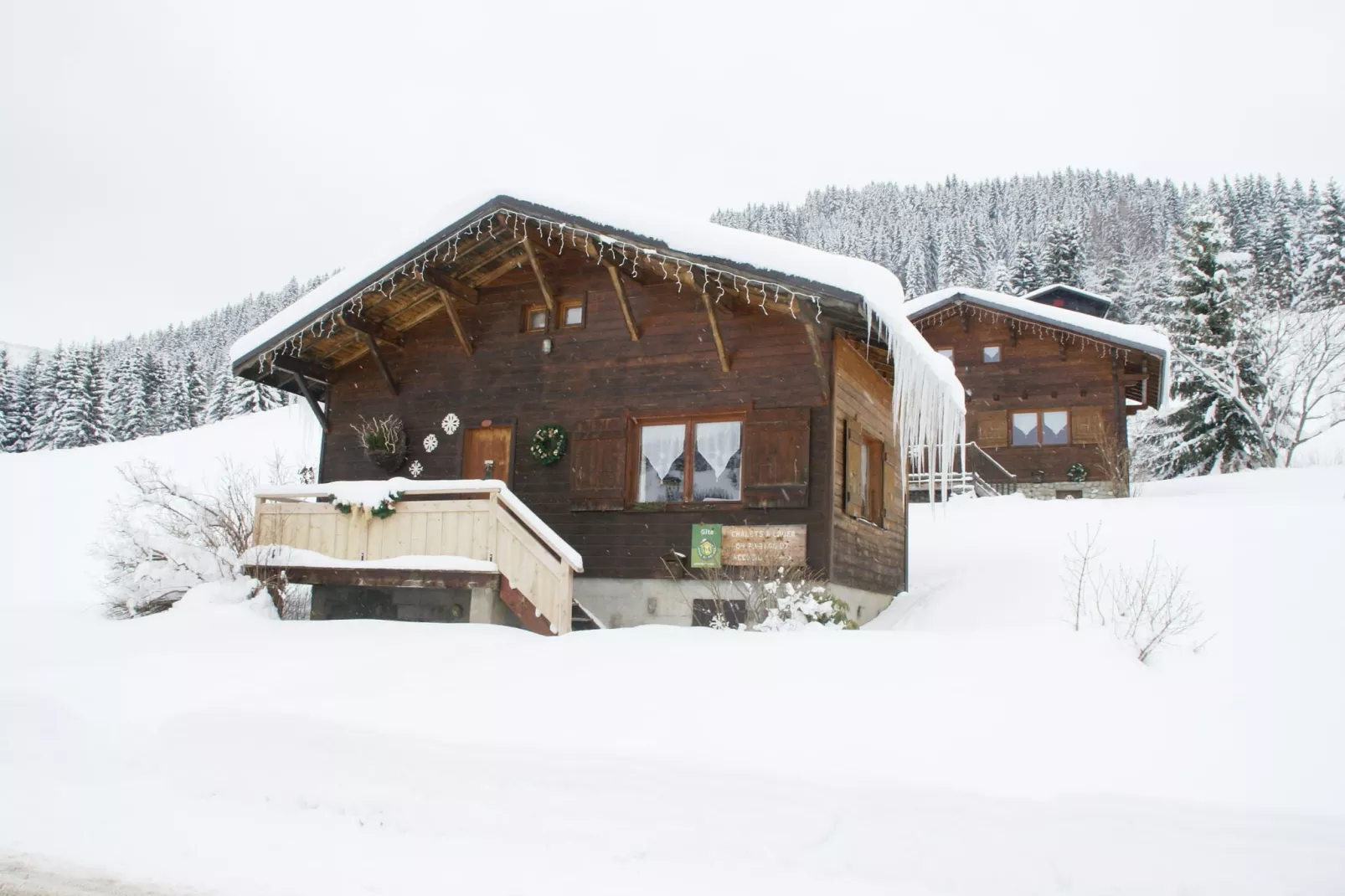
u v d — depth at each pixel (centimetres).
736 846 516
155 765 673
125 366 7006
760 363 1266
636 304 1357
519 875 493
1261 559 1299
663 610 1262
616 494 1312
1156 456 3306
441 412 1471
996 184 11412
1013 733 595
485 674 767
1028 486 2680
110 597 1154
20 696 765
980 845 493
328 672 807
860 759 571
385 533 1151
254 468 3120
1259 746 578
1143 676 714
